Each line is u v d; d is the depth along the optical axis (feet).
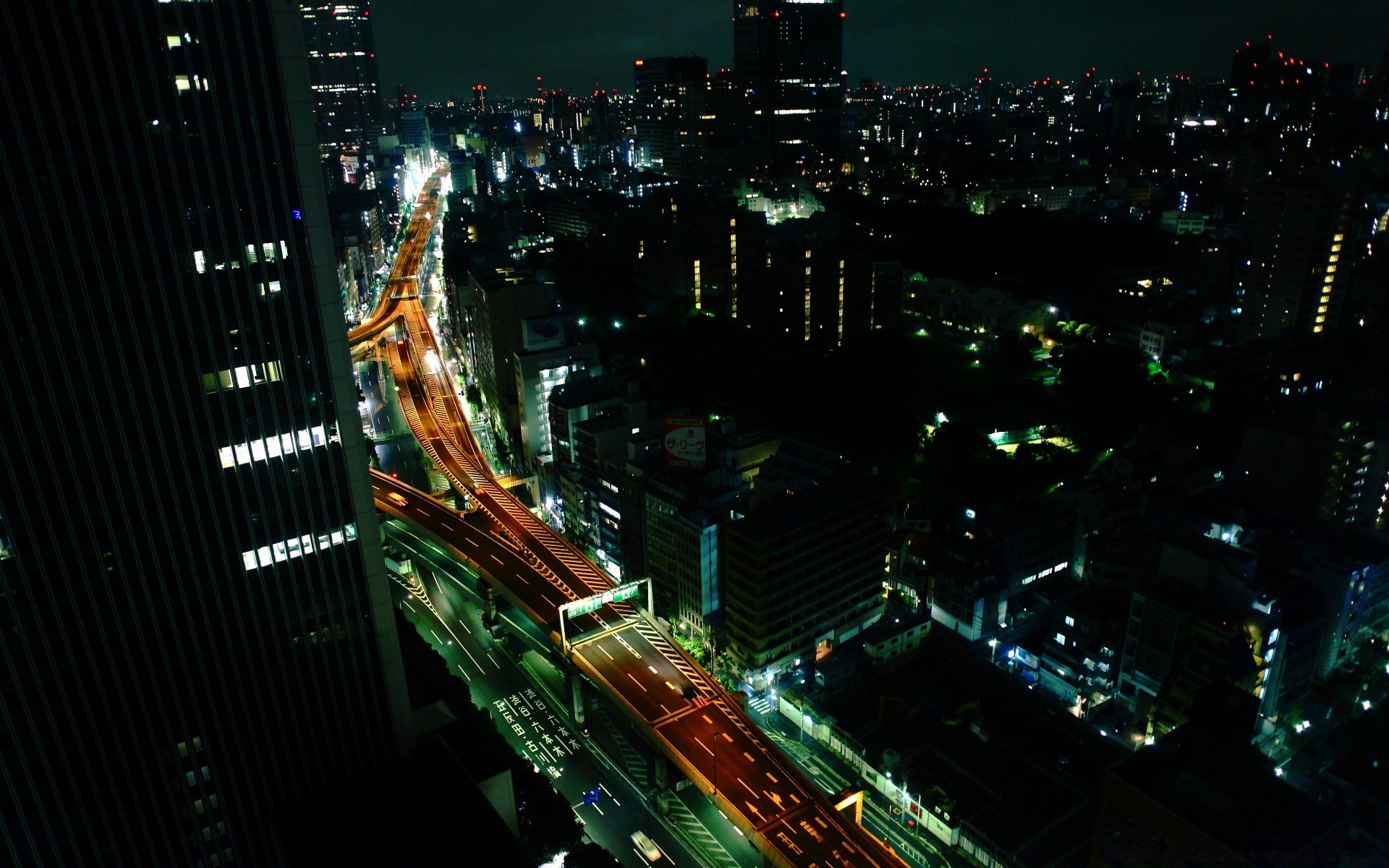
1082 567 620.90
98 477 309.83
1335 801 362.74
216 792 370.94
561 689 571.28
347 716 391.86
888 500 583.58
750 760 453.17
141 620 333.01
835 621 575.38
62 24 269.85
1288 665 471.21
